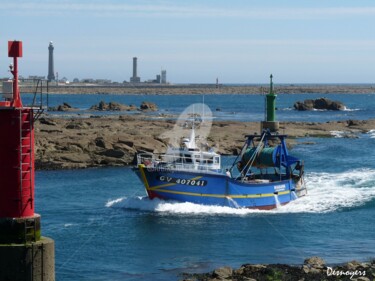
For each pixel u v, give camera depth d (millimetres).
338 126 140375
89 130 110562
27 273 23328
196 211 52750
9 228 23406
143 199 54375
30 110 23641
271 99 59500
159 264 38688
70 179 70938
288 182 58094
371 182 68125
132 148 86688
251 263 38688
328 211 54875
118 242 43750
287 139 114125
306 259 38094
